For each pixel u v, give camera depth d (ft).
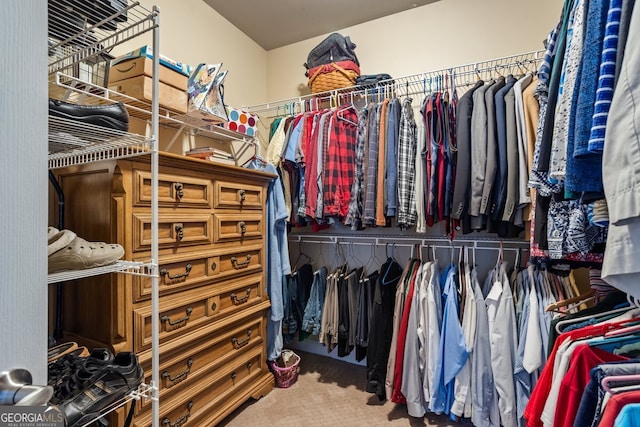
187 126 6.10
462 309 5.41
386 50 7.50
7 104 1.08
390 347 6.05
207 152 5.47
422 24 7.14
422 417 5.49
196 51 6.73
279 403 5.85
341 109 6.61
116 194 3.71
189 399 4.53
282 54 8.79
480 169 4.89
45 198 1.20
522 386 4.75
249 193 5.66
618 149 1.61
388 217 5.89
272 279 6.19
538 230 3.55
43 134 1.19
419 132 5.70
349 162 6.41
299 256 8.52
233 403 5.31
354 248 7.93
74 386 2.63
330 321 6.71
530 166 4.52
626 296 3.59
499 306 4.97
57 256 2.74
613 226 1.72
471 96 5.25
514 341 4.87
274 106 8.74
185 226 4.46
